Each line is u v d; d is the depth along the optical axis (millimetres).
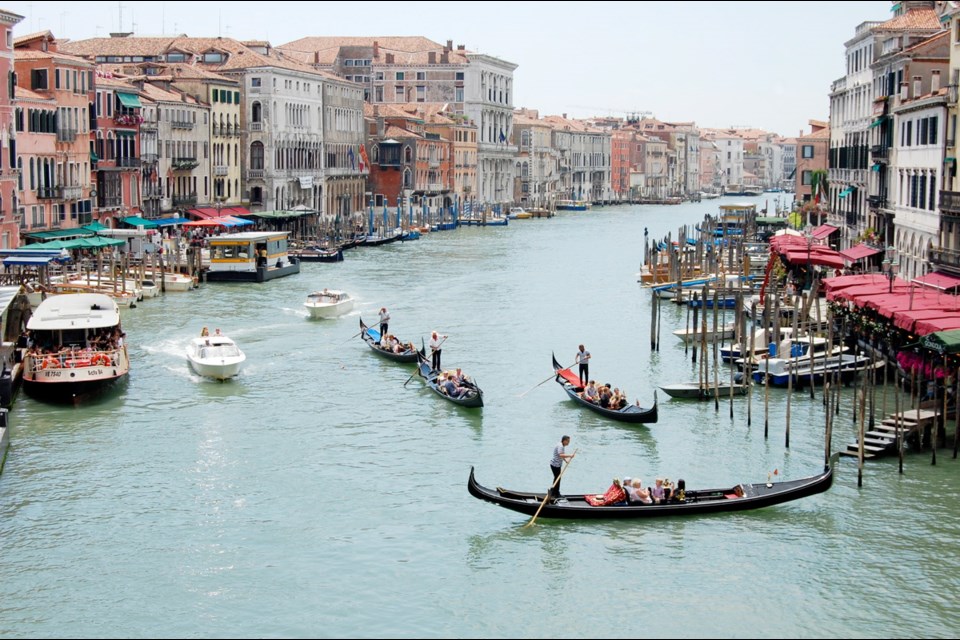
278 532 32438
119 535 32125
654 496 33375
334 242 103125
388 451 39438
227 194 112438
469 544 31750
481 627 27375
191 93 106438
